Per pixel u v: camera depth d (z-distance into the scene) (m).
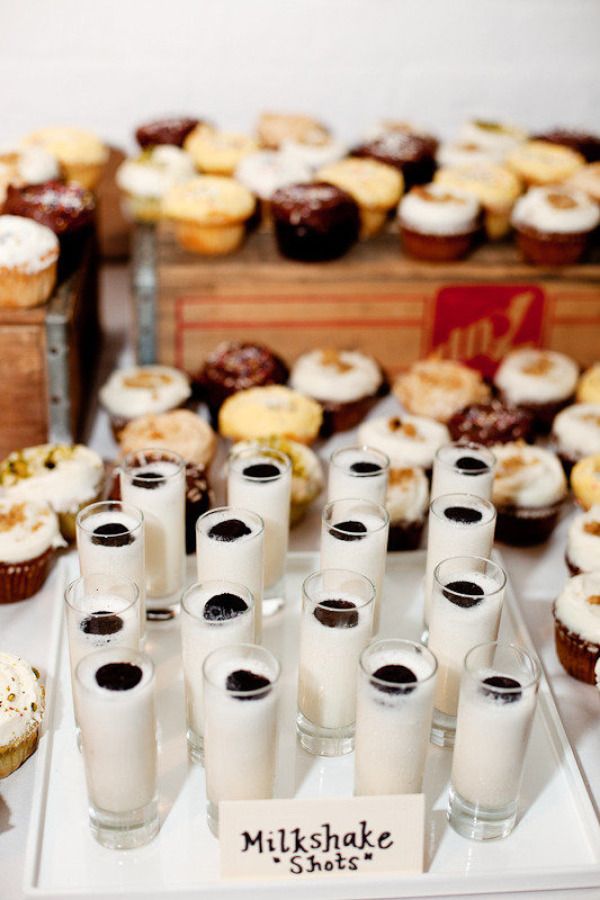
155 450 1.38
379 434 1.65
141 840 1.04
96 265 2.05
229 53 2.26
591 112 2.40
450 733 1.18
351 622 1.10
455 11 2.26
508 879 1.04
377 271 1.86
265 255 1.91
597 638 1.26
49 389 1.65
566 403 1.85
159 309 1.85
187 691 1.13
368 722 1.01
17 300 1.61
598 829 1.08
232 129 2.36
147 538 1.32
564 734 1.20
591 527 1.45
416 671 1.03
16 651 1.32
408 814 1.02
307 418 1.71
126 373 1.82
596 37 2.31
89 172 2.13
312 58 2.29
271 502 1.33
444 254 1.87
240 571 1.22
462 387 1.80
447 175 2.00
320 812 1.01
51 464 1.52
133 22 2.20
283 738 1.19
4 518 1.42
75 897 0.99
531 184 2.10
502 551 1.57
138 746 1.00
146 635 1.33
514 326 1.93
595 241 1.99
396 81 2.33
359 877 1.03
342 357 1.88
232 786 1.02
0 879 1.04
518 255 1.94
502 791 1.05
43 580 1.45
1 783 1.15
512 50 2.31
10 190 1.82
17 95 2.26
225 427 1.71
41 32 2.19
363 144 2.18
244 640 1.09
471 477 1.36
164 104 2.30
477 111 2.38
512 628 1.38
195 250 1.91
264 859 1.01
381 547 1.25
